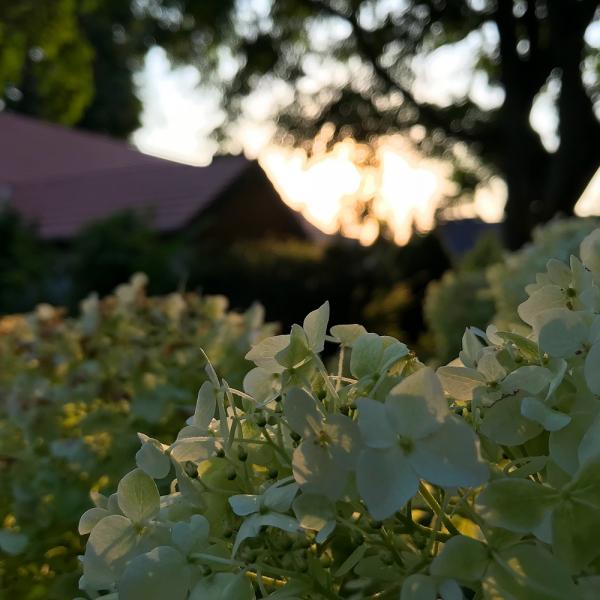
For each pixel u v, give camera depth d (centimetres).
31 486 158
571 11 1108
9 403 177
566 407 74
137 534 77
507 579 65
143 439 82
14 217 1169
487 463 71
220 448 81
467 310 655
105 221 1093
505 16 1159
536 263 391
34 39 1371
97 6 1370
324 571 74
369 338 82
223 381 82
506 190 1214
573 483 65
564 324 74
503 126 1199
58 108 1514
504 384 76
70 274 1102
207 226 1523
